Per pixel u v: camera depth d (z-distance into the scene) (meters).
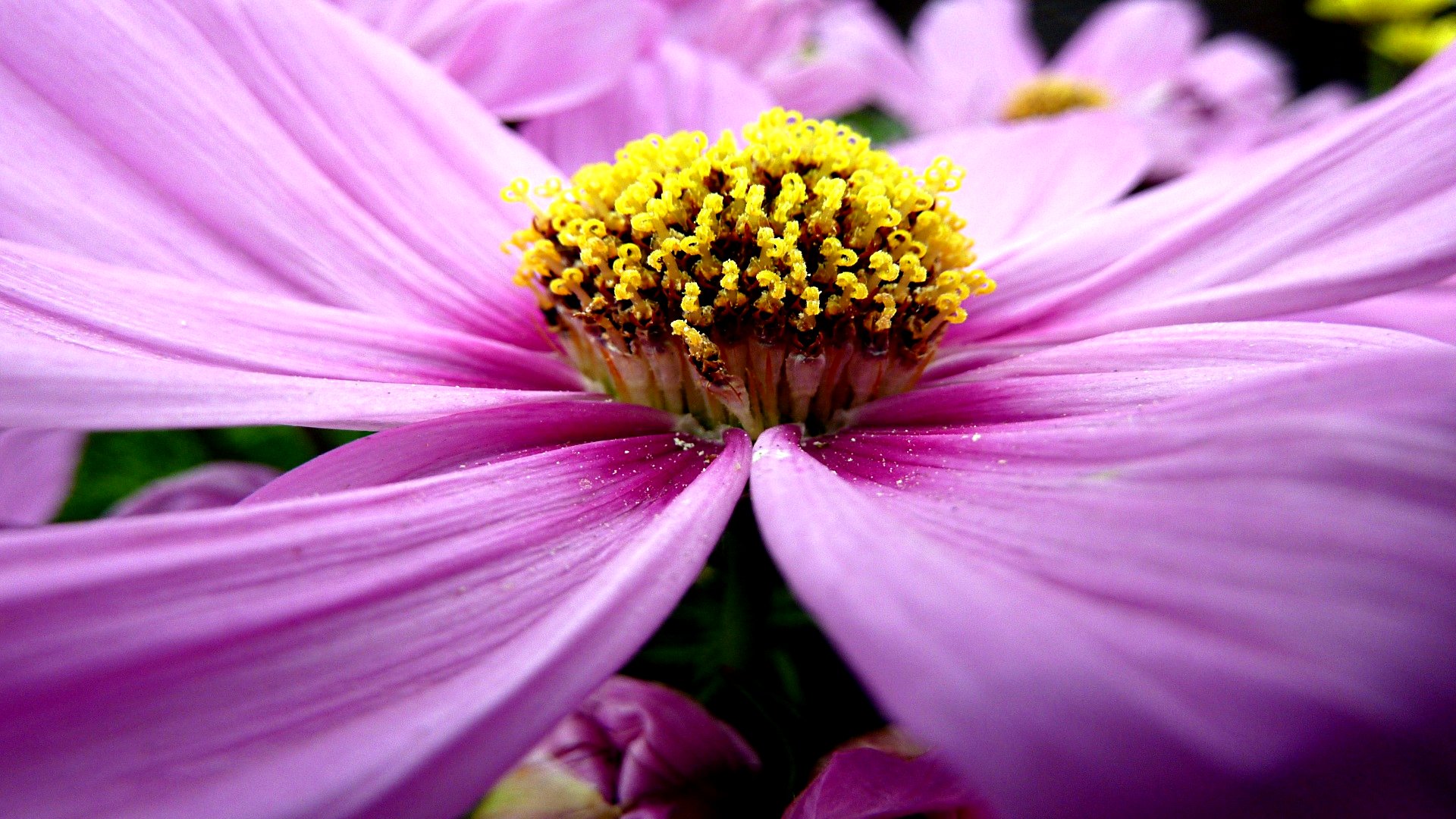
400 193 0.05
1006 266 0.05
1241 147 0.09
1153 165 0.09
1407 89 0.05
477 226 0.05
